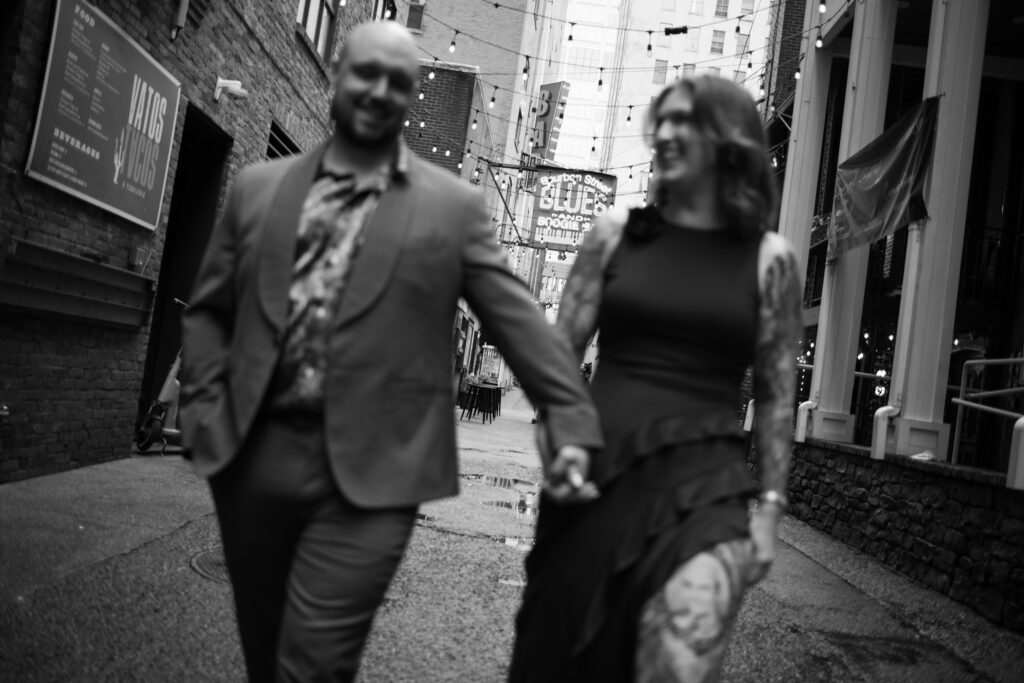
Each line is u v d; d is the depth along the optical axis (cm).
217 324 245
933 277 950
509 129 4200
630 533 222
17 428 682
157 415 944
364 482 219
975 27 966
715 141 233
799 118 1531
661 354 235
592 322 251
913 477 818
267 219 232
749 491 227
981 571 657
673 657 210
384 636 443
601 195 2714
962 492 710
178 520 630
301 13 1300
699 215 243
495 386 2658
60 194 701
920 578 772
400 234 227
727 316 233
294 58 1266
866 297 1571
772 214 242
